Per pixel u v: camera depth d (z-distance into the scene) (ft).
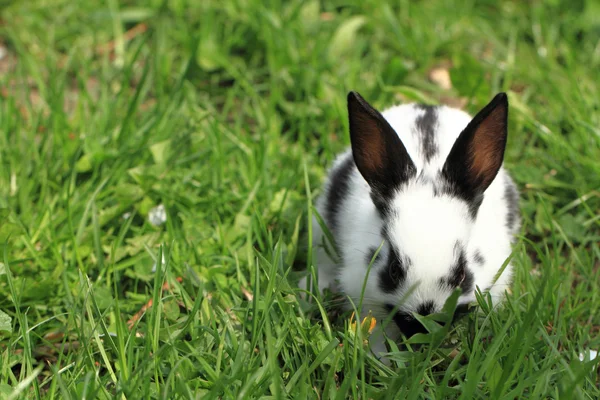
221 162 23.41
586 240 21.79
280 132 26.30
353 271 18.65
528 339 15.81
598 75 28.25
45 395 16.46
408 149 19.79
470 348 17.61
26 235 20.30
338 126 26.27
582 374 14.99
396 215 17.87
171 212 22.21
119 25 30.27
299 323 17.19
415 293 17.04
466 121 21.24
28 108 25.44
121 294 20.12
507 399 15.46
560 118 26.25
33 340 18.51
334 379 16.81
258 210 21.62
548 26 31.30
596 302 19.62
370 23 30.45
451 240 17.24
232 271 20.31
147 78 28.40
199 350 16.92
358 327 16.33
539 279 19.92
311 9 30.48
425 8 31.65
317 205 22.21
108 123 25.21
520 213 22.38
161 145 23.18
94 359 17.80
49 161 23.63
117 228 21.99
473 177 18.40
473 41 30.71
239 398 14.89
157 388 15.88
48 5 31.94
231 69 27.99
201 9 30.83
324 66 27.99
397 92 27.43
